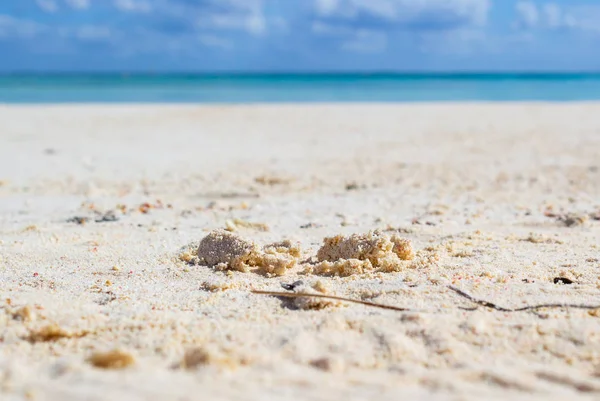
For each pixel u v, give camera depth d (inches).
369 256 20.1
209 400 11.6
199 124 70.2
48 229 25.8
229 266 20.2
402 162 45.0
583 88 187.9
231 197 33.4
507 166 43.0
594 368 13.7
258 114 81.7
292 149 51.9
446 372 13.4
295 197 33.3
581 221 26.7
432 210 29.5
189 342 14.5
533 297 17.0
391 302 16.9
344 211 29.7
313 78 368.2
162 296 17.7
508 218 28.0
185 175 39.9
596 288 17.8
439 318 15.7
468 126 68.0
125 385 12.1
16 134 59.7
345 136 60.2
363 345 14.5
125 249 22.5
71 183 37.1
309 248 22.7
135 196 33.4
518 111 85.4
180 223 27.1
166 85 216.2
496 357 14.1
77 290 18.2
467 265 19.9
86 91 159.6
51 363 13.4
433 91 168.1
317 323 15.5
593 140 55.5
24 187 35.8
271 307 16.8
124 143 55.1
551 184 36.9
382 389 12.5
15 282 18.8
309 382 12.5
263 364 13.3
